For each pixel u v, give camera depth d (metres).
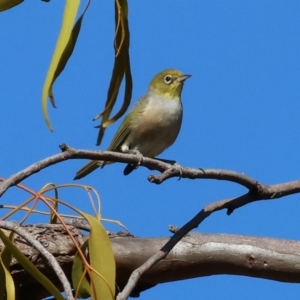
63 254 9.98
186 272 10.55
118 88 9.30
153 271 10.48
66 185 8.80
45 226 10.16
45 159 8.15
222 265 10.48
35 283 10.21
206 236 10.56
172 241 8.82
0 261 8.33
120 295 8.13
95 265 8.30
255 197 9.55
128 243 10.47
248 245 10.43
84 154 8.43
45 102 7.59
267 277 10.52
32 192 8.12
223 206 9.34
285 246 10.43
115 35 9.02
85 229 10.30
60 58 8.10
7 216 7.99
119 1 8.73
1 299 8.46
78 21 8.27
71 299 7.35
